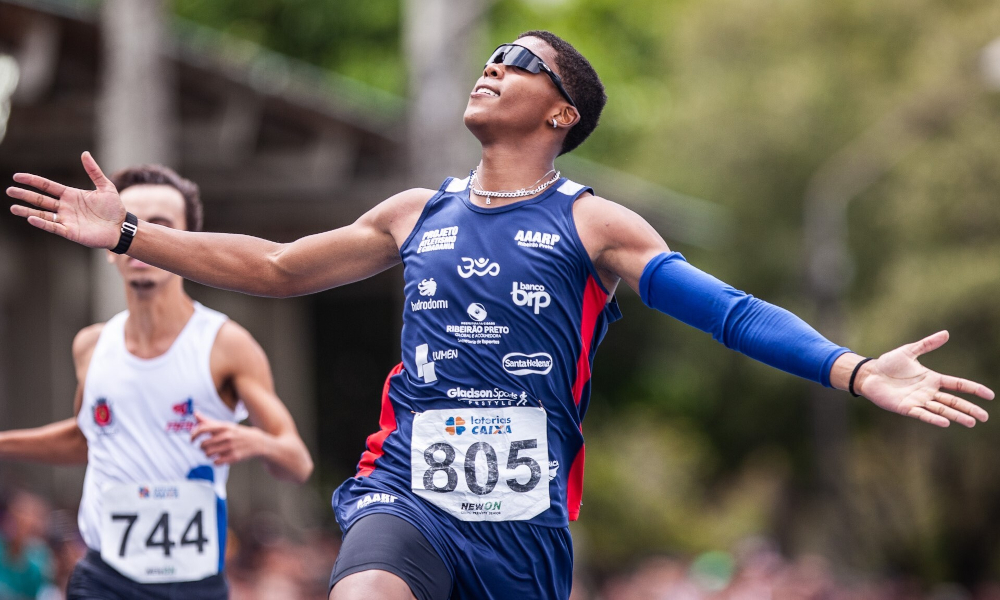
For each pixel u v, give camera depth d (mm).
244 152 33469
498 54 10430
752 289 77250
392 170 36531
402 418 10242
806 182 75438
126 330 14234
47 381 39438
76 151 33781
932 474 74125
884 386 9102
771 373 75438
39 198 10242
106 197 10438
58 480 37125
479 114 10211
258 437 13484
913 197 69000
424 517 9891
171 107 31516
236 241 10812
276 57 67250
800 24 76938
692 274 9844
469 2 36094
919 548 77438
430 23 36062
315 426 58094
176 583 13953
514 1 76062
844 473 61438
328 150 34719
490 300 9961
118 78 28078
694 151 77625
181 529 14000
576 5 83500
